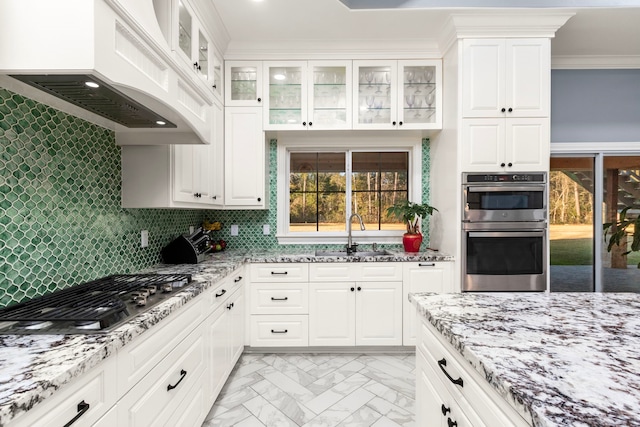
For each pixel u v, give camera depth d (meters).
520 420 0.63
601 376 0.67
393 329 2.64
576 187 2.99
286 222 3.29
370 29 2.56
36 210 1.33
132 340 1.04
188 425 1.49
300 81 2.85
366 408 1.93
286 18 2.41
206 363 1.72
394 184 3.33
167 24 1.76
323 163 3.34
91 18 0.88
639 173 2.96
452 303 1.22
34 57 0.88
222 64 2.75
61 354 0.83
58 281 1.44
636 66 2.95
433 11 2.33
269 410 1.90
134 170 1.88
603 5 2.27
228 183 2.82
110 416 0.94
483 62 2.47
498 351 0.79
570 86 2.97
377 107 2.89
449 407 1.00
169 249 2.31
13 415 0.61
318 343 2.64
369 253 3.01
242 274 2.54
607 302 1.24
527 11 2.31
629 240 2.93
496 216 2.48
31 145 1.31
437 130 2.84
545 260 2.49
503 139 2.48
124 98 1.21
